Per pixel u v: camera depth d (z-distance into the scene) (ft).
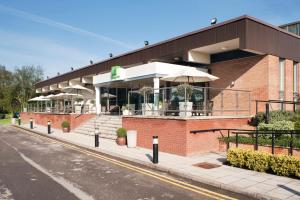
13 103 201.67
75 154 43.88
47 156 42.09
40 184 26.68
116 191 24.56
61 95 93.45
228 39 51.39
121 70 71.20
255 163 30.73
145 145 48.16
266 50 52.29
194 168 32.09
